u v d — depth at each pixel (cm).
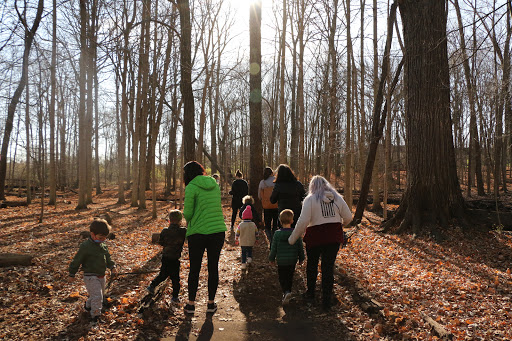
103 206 1781
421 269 571
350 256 669
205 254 694
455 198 814
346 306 421
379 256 664
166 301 437
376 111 1012
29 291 455
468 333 340
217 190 423
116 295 448
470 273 539
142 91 1666
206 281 527
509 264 601
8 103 1669
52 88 1255
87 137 1827
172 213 451
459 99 1580
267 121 3125
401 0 860
